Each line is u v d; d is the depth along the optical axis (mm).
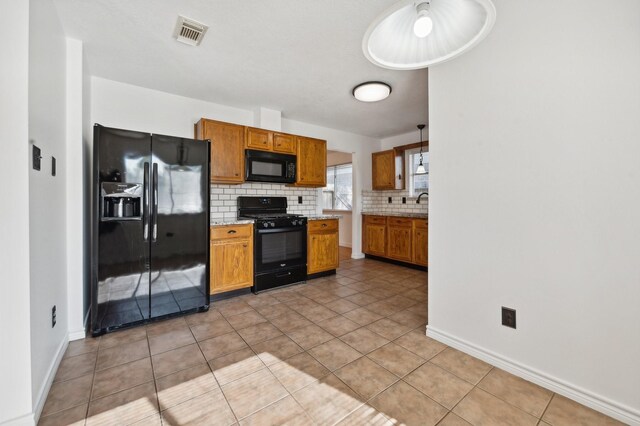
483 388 1570
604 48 1349
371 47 1229
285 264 3404
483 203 1814
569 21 1447
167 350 1966
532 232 1607
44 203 1531
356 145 5098
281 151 3643
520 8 1615
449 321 2035
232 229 2990
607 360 1378
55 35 1777
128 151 2256
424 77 2773
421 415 1373
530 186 1607
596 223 1395
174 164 2453
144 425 1310
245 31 2049
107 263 2193
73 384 1590
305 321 2453
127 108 2918
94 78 2756
